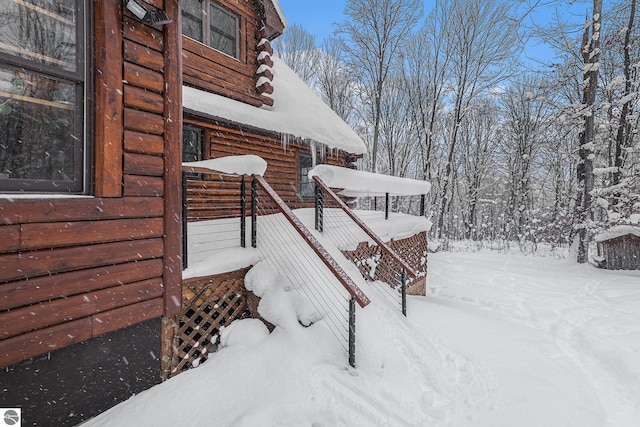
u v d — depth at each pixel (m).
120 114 2.48
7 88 2.12
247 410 2.52
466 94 20.48
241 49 6.62
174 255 2.88
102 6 2.36
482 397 3.04
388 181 6.49
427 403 2.87
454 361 3.63
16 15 2.14
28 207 1.99
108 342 2.45
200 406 2.54
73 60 2.33
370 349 3.42
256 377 2.88
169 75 2.83
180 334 3.04
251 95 6.83
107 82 2.39
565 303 6.62
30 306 2.00
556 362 3.87
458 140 25.38
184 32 5.67
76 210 2.22
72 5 2.33
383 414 2.63
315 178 4.88
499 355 3.92
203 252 3.59
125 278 2.52
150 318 2.71
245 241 3.90
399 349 3.63
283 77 9.58
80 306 2.24
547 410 2.89
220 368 2.94
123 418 2.36
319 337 3.41
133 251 2.57
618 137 12.42
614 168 10.87
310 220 5.32
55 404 2.16
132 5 2.44
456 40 19.27
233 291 3.57
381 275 5.93
